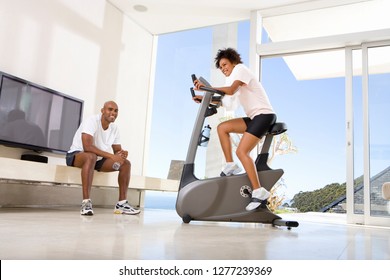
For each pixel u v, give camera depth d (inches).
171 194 193.3
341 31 161.6
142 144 196.7
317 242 55.9
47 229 54.7
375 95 150.6
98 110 163.9
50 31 138.5
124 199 109.1
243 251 40.8
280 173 91.1
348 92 154.6
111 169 109.3
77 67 152.0
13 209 106.4
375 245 55.2
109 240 44.6
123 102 181.8
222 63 92.6
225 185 87.2
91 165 98.4
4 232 48.6
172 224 78.7
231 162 88.9
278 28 176.7
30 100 123.9
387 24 153.3
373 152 147.4
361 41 152.2
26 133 121.6
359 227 118.3
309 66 243.8
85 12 157.3
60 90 142.6
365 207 143.1
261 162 92.0
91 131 102.0
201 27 198.2
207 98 88.6
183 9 178.5
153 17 188.4
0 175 92.9
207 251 39.4
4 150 117.7
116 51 177.5
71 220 74.7
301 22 171.8
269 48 167.5
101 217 88.4
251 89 87.7
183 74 228.7
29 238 43.3
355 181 149.3
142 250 37.7
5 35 120.3
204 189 86.0
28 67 128.6
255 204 83.7
